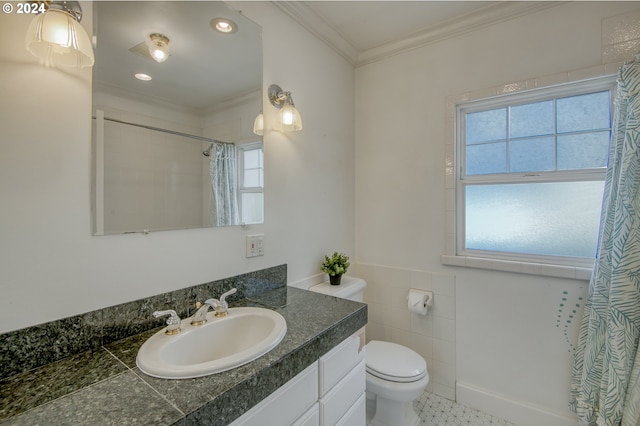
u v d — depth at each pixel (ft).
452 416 6.00
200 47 4.28
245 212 4.94
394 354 5.73
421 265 6.93
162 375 2.56
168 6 3.91
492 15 5.91
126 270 3.49
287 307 4.38
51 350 2.90
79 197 3.13
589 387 4.86
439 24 6.36
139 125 3.64
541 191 5.86
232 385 2.45
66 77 3.05
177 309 3.96
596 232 5.38
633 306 4.40
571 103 5.59
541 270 5.54
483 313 6.20
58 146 2.99
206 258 4.37
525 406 5.72
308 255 6.30
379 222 7.55
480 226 6.48
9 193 2.70
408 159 7.10
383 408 5.50
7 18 2.71
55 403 2.27
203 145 4.34
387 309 7.41
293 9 5.65
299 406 3.16
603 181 5.29
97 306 3.25
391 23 6.33
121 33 3.47
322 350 3.46
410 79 7.06
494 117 6.33
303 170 6.15
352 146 7.75
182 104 4.09
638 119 4.32
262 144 5.23
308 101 6.27
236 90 4.77
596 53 5.13
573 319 5.33
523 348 5.79
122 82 3.48
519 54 5.79
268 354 2.95
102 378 2.60
